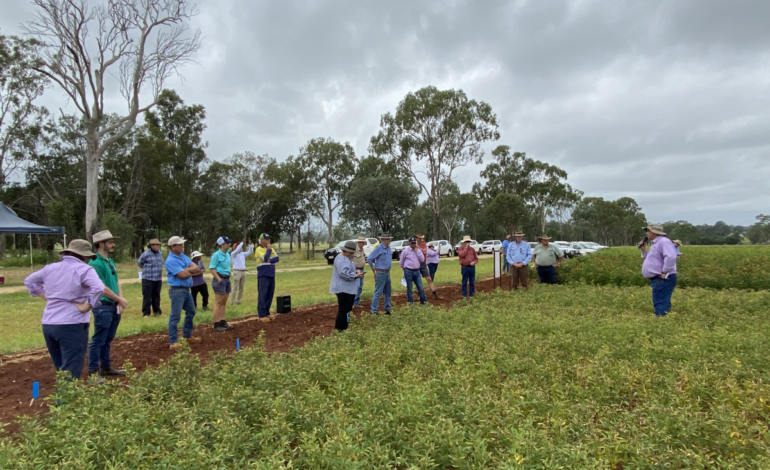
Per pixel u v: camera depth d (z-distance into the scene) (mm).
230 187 57156
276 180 59906
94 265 6254
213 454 3260
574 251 36375
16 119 41438
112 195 47156
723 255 17312
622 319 8133
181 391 4789
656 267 8922
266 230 71188
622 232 99562
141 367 6840
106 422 3688
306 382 4793
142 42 26047
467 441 3451
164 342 8391
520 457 3109
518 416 3996
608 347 6051
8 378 6395
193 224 52781
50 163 46562
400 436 3648
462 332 7168
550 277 14375
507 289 15352
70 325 5180
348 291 8453
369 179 55125
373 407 4055
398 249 35375
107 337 6488
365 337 7105
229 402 4234
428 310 9305
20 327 10617
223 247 9375
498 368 5543
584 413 3996
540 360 5652
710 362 5359
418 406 3990
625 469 3285
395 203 55125
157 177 44781
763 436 3676
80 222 46281
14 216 28859
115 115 44594
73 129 44688
